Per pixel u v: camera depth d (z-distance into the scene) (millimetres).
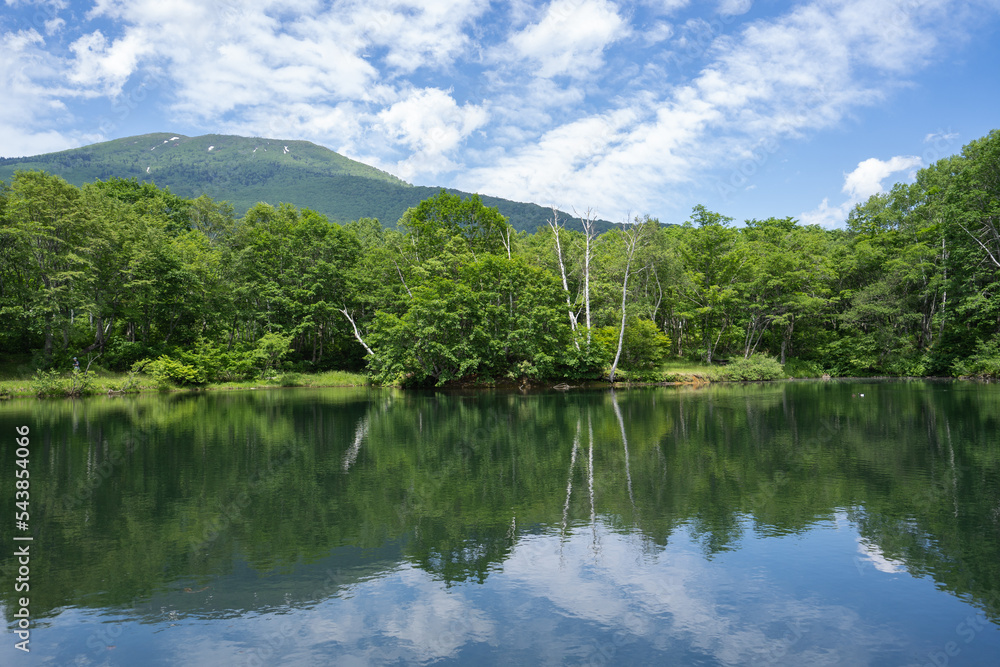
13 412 27234
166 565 7785
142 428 21328
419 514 9984
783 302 54531
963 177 45188
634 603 6488
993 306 43312
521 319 42312
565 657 5348
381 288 55844
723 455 14906
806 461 14008
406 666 5207
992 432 18016
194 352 46719
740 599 6555
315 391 42969
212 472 13508
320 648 5574
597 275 52281
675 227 67438
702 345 60531
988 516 9445
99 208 44375
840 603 6445
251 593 6887
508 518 9688
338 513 10094
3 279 39344
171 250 47125
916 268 50406
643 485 11844
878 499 10555
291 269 54656
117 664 5293
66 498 11234
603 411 26234
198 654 5473
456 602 6574
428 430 20500
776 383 46062
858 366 53719
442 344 42562
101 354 44125
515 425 21594
